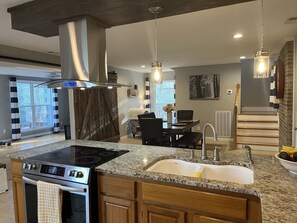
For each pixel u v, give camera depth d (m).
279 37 3.67
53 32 2.43
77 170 1.81
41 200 1.90
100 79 2.15
